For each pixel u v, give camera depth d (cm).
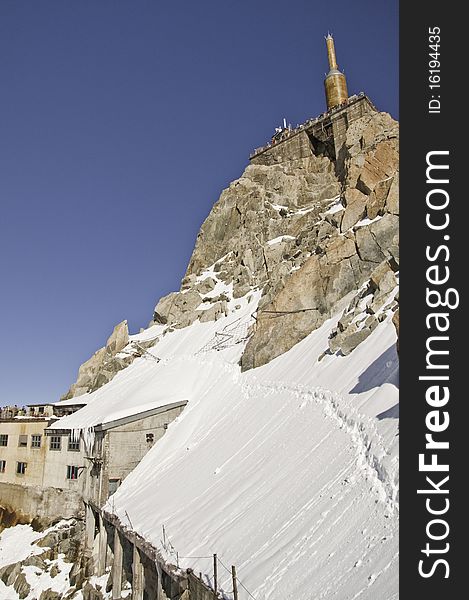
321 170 6869
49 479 4638
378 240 3731
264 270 5766
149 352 5988
